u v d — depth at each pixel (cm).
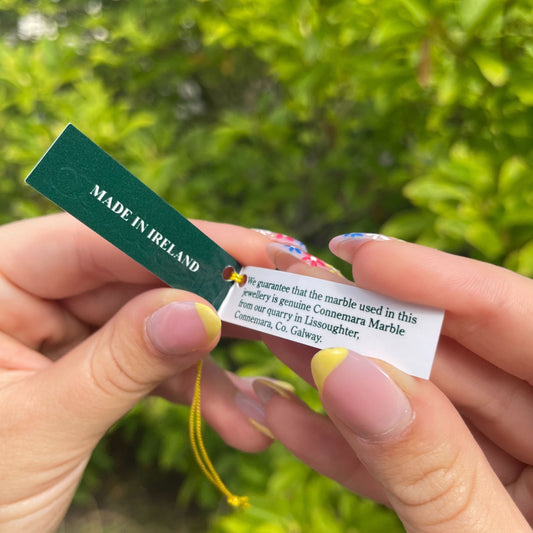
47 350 17
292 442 15
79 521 34
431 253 11
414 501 10
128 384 12
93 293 17
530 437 14
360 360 10
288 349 15
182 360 12
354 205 25
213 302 12
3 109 26
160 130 28
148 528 33
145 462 34
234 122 26
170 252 11
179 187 27
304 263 12
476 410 14
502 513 10
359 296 10
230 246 14
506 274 11
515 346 12
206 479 29
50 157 10
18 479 12
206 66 30
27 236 15
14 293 15
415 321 10
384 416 9
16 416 12
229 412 17
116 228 11
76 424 12
